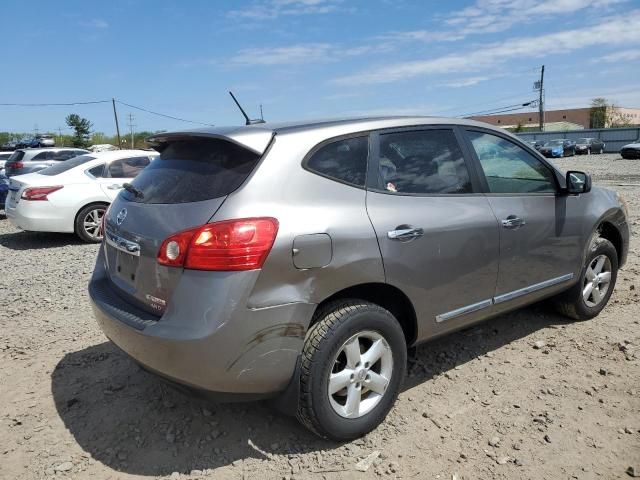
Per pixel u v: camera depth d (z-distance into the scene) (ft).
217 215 8.71
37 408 11.48
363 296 10.31
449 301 11.27
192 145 10.48
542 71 211.20
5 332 15.80
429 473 9.20
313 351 9.12
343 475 9.20
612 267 15.79
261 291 8.66
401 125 11.19
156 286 9.19
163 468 9.48
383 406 10.27
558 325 15.26
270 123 10.59
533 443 9.93
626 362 12.91
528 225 12.76
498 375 12.49
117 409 11.34
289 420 10.80
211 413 11.07
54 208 29.68
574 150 143.33
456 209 11.32
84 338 15.26
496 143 12.93
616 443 9.89
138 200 10.37
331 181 9.74
